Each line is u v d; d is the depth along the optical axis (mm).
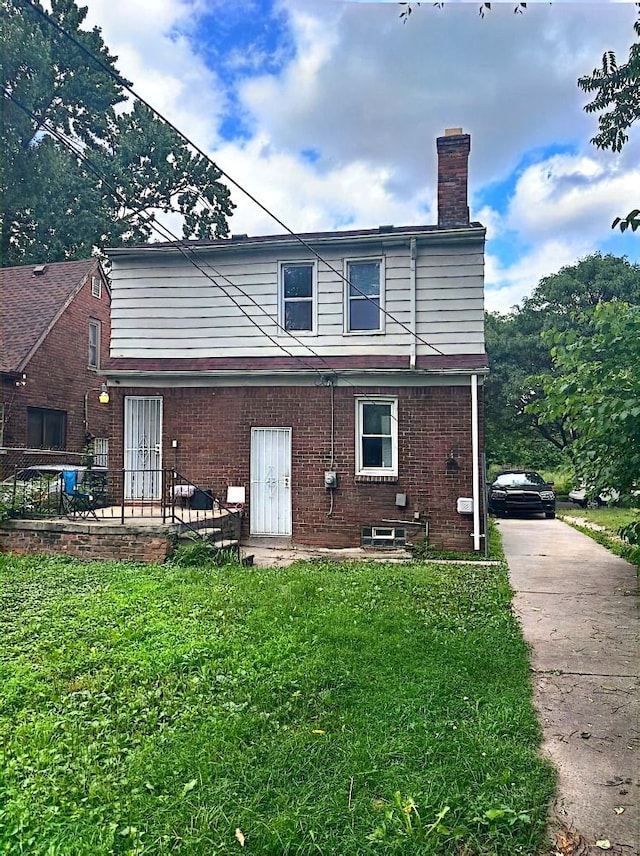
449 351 11820
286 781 3227
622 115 6441
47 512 11164
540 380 8383
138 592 7250
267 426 12266
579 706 4371
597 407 7078
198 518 10703
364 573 8875
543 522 18391
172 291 12930
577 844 2799
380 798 3090
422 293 11977
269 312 12586
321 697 4266
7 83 12375
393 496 11750
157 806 2998
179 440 12562
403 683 4551
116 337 13023
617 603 7609
